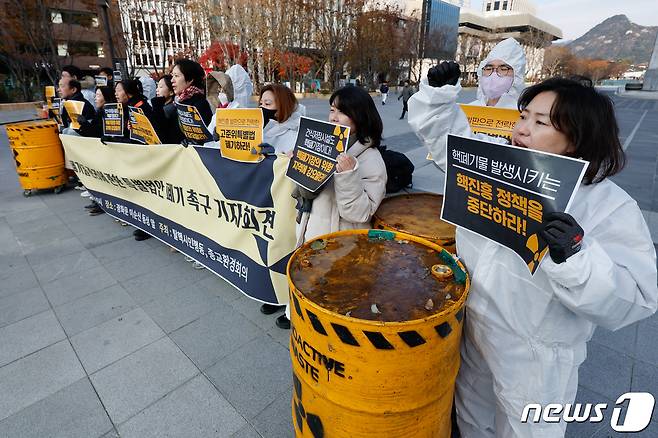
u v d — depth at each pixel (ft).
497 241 4.05
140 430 6.30
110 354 8.04
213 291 10.39
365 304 3.88
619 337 8.37
